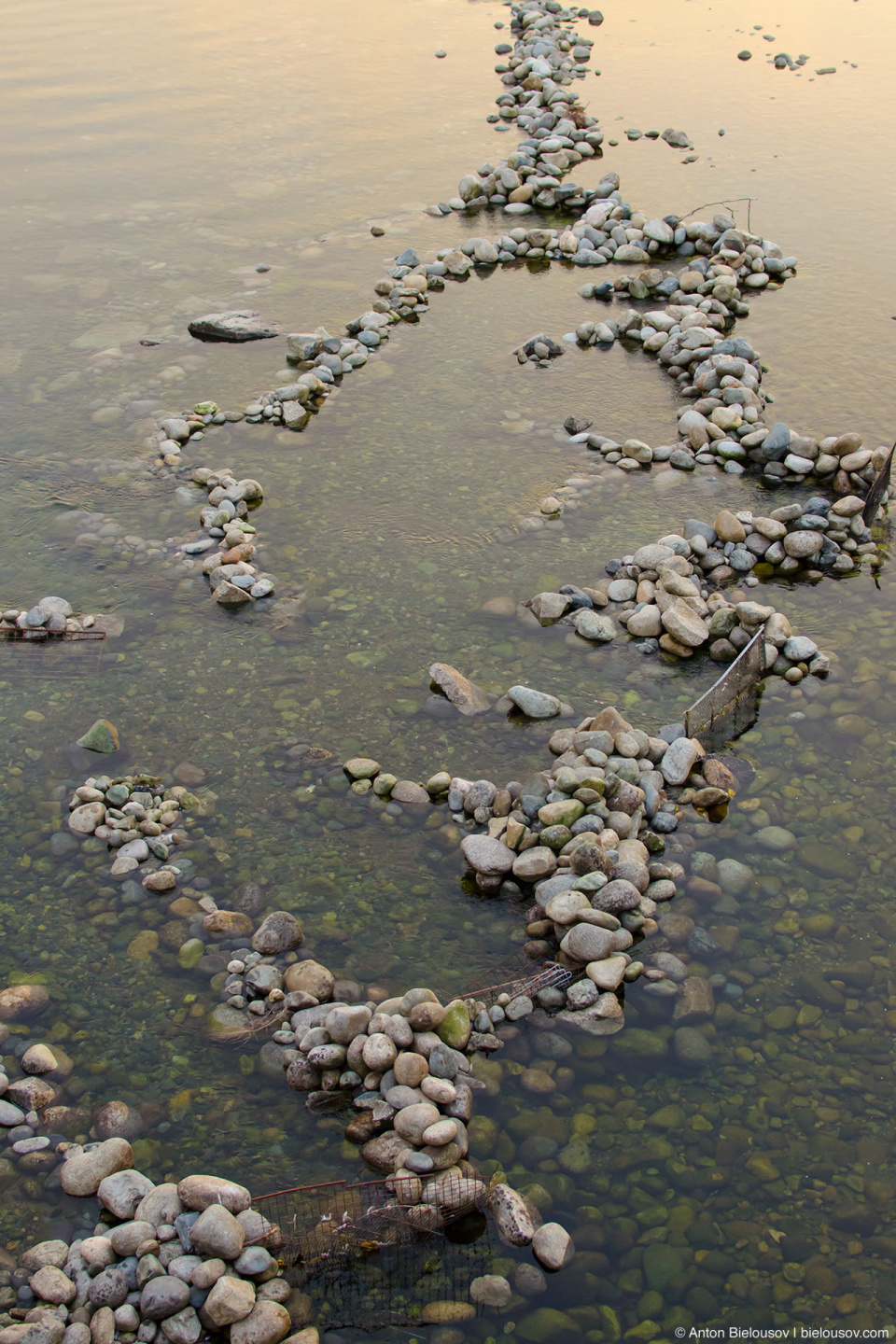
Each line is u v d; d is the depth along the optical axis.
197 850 5.71
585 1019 4.85
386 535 8.15
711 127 15.87
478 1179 4.22
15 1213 4.16
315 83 18.14
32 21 21.91
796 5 22.31
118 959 5.16
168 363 10.44
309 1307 3.89
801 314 11.09
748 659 6.58
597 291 11.70
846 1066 4.66
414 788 6.02
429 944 5.23
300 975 4.93
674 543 7.71
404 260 12.15
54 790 6.08
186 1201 4.06
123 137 15.95
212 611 7.40
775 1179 4.26
